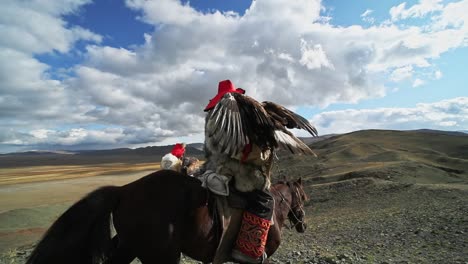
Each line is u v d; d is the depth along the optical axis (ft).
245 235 14.44
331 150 229.25
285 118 14.85
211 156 14.85
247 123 13.43
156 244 12.75
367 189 89.10
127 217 12.92
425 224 39.40
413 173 111.14
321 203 86.43
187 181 14.15
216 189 13.98
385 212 56.70
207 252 14.06
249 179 14.55
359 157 186.19
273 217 15.93
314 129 15.35
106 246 12.93
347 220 57.31
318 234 47.09
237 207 14.49
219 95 14.56
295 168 159.63
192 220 13.58
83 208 12.92
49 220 72.79
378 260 26.78
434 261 25.09
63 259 12.23
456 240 30.83
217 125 12.64
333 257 27.04
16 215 72.64
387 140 338.75
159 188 13.51
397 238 35.47
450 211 44.52
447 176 110.73
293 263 26.91
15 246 43.70
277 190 18.39
